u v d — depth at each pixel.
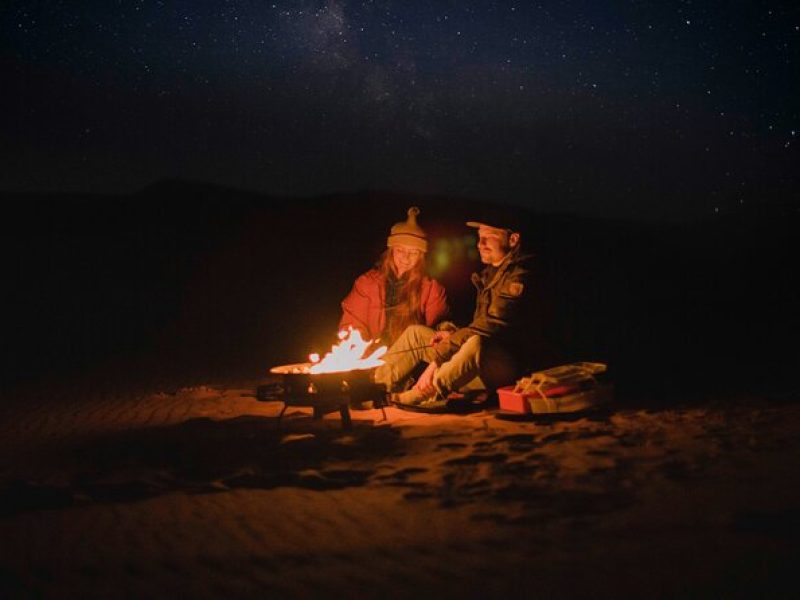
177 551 4.49
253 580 4.04
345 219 31.30
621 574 3.91
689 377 9.59
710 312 15.73
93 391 10.28
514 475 5.65
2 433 7.96
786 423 6.92
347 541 4.55
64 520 5.09
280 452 6.60
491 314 8.03
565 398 7.40
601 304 17.08
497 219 8.33
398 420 7.68
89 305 19.44
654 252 24.66
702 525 4.52
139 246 27.03
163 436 7.42
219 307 19.05
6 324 17.17
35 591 4.01
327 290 20.92
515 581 3.89
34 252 25.66
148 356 13.41
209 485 5.72
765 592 3.65
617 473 5.59
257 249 26.78
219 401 9.12
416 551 4.34
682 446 6.27
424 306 8.76
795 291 18.05
